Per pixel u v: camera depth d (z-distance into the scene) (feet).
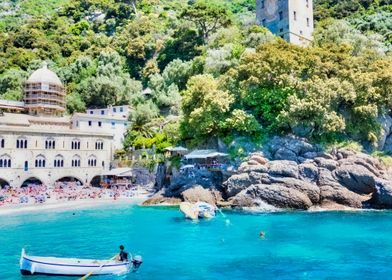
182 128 266.77
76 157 294.87
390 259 108.58
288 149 215.92
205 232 145.79
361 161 204.13
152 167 284.61
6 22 612.29
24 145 274.36
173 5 603.26
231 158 222.69
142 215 184.65
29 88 342.44
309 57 234.99
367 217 173.17
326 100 217.56
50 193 247.09
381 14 396.57
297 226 155.43
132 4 590.96
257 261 107.55
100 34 528.63
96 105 400.67
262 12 357.82
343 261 106.73
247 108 241.55
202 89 253.03
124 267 99.45
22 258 96.37
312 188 197.26
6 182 269.85
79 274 96.53
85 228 154.51
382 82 230.07
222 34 356.59
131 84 406.62
